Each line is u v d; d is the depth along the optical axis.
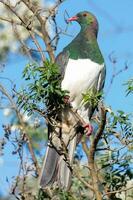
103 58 13.66
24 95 11.20
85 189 12.86
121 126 11.24
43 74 11.20
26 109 11.27
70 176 12.15
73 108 13.23
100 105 10.96
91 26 14.48
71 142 12.95
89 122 13.34
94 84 13.55
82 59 13.53
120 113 11.14
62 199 12.02
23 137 12.38
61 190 12.07
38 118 12.86
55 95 11.41
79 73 13.42
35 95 11.18
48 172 12.23
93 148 11.09
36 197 12.50
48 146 12.41
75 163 13.36
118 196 12.38
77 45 13.70
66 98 11.91
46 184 12.12
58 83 11.48
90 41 13.80
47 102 11.50
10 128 12.27
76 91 13.38
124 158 11.78
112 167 12.00
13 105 12.27
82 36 13.96
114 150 11.37
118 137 11.30
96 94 11.74
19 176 12.36
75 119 12.93
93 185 11.27
